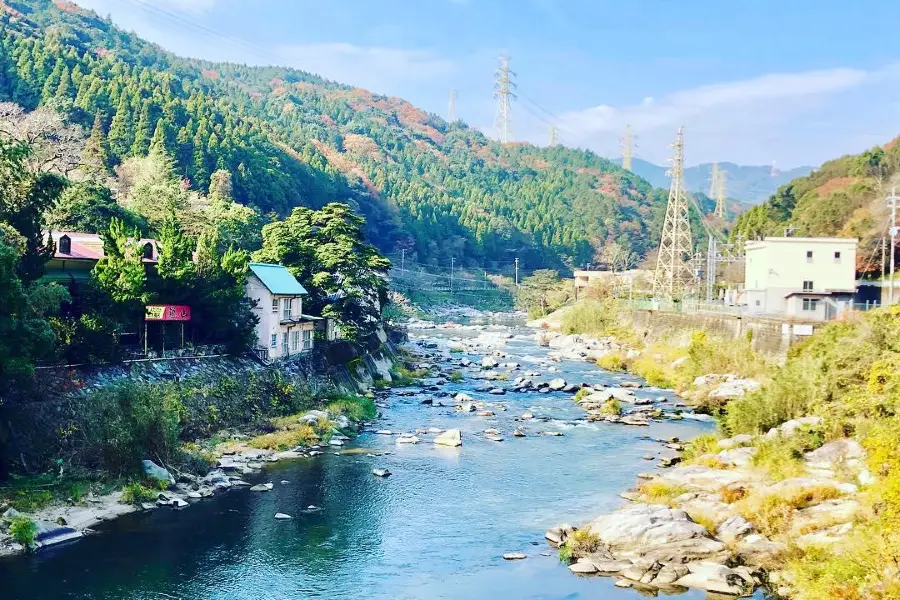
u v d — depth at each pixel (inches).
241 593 1074.1
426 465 1765.5
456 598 1076.5
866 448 1295.5
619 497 1537.9
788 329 2790.4
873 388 1587.1
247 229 4114.2
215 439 1785.2
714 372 2950.3
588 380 3253.0
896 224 3976.4
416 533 1330.0
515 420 2340.1
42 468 1406.3
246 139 7347.4
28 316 1384.1
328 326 2834.6
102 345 1683.1
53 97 5482.3
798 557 1136.2
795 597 1029.2
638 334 4591.5
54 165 3752.5
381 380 2960.1
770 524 1254.3
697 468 1617.9
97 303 1754.4
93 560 1146.0
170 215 3398.1
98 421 1478.8
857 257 4077.3
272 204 6633.9
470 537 1315.2
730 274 5265.8
